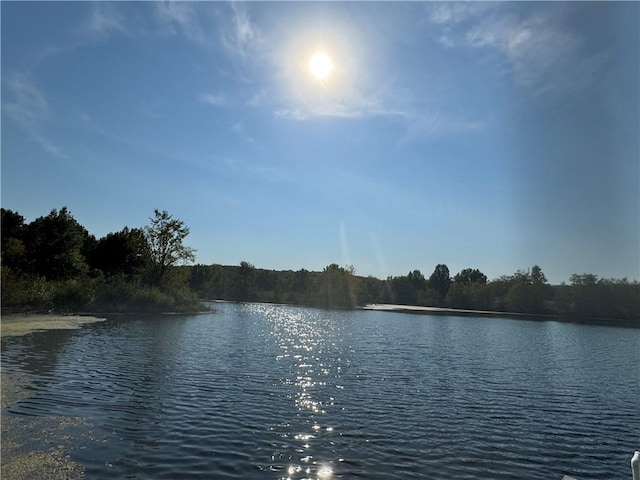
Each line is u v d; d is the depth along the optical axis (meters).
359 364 26.89
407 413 16.06
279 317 69.56
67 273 64.75
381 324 64.19
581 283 101.81
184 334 38.78
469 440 13.48
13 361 22.09
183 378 20.14
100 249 84.38
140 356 25.62
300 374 22.62
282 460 11.10
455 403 17.98
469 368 27.27
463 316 96.06
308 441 12.59
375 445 12.55
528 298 107.50
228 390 18.20
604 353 38.84
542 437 14.19
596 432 15.02
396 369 25.61
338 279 112.19
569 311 101.06
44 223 65.94
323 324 59.38
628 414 17.59
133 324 45.66
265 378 21.09
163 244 71.00
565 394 20.88
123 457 10.68
